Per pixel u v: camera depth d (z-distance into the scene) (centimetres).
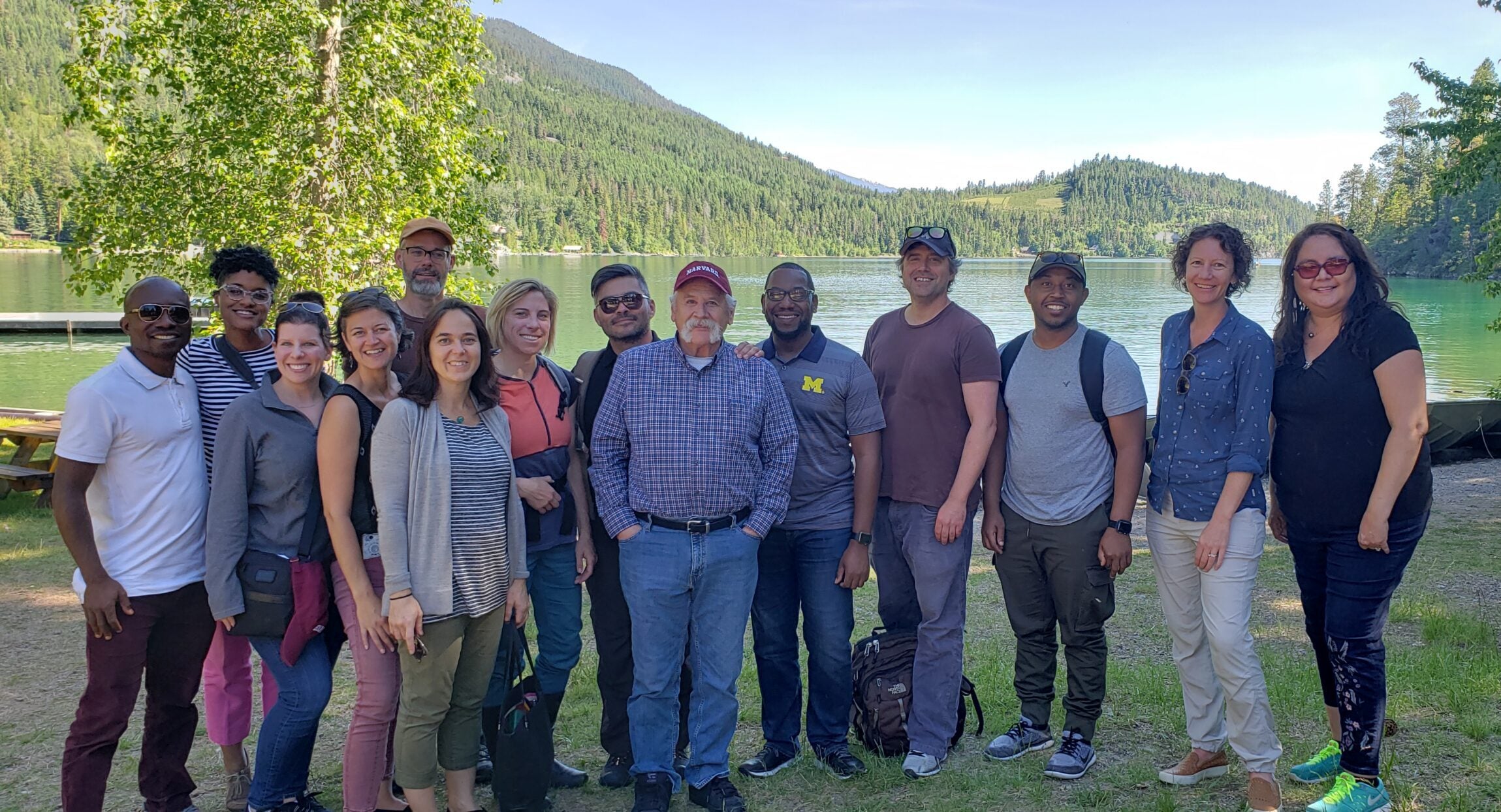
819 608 349
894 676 365
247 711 338
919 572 349
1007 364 357
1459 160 1435
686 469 311
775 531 351
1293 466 303
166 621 300
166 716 312
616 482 322
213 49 1066
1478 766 324
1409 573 606
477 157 1265
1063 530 341
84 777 290
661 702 321
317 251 1032
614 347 355
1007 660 478
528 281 336
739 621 323
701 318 314
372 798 295
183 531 299
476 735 312
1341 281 285
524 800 311
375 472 281
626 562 319
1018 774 346
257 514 292
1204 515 312
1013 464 351
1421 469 286
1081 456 339
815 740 357
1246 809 311
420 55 1139
